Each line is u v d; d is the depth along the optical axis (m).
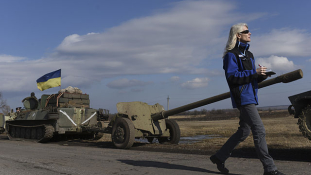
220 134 16.20
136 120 10.19
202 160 5.76
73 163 5.88
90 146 10.70
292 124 24.39
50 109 14.10
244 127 4.05
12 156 7.23
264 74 3.67
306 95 5.96
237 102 3.81
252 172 4.38
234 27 4.03
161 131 10.76
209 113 103.31
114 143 9.91
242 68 3.89
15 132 16.25
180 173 4.47
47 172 5.01
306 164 4.95
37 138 14.33
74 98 15.17
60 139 15.42
